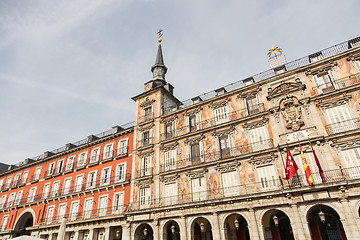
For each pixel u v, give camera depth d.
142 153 34.19
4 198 49.78
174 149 32.12
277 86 27.23
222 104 30.78
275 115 26.42
